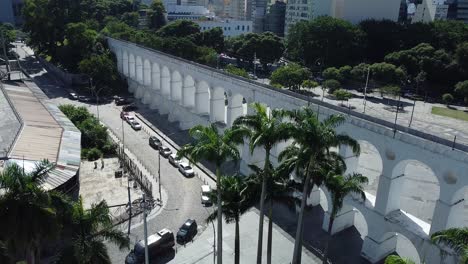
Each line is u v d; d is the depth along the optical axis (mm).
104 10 185625
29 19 134000
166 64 87562
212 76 70125
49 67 138250
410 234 39812
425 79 129375
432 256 38031
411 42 148500
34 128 60875
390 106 115000
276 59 149750
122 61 119062
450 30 148000
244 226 50125
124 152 70062
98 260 30578
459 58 128500
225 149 34000
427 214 56281
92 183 58938
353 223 51094
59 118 70562
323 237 48281
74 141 59938
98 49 125875
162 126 86688
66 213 30781
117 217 50094
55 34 136125
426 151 37125
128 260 42219
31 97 80750
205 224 50125
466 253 24109
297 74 116438
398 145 39531
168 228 48875
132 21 187125
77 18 142000
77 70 122688
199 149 33781
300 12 195250
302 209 36812
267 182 37656
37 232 27938
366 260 44219
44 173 30906
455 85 123875
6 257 27281
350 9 173875
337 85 122812
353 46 146500
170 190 58281
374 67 126938
